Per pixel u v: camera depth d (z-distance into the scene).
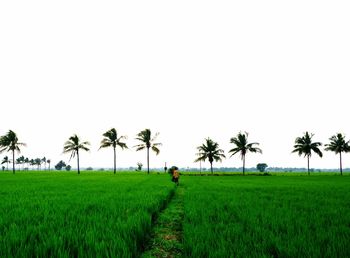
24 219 6.82
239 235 5.41
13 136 62.91
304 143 64.00
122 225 5.88
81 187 18.17
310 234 5.33
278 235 5.30
